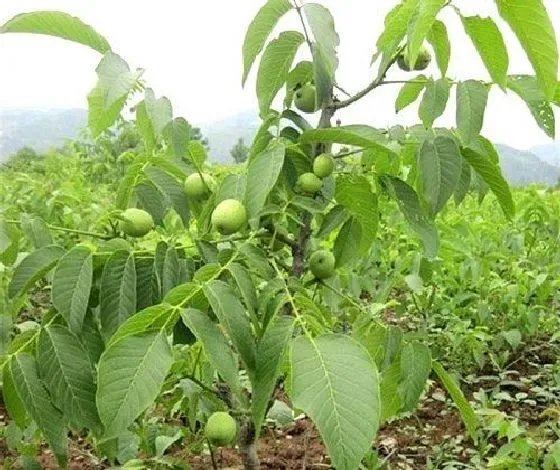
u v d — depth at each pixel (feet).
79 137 15.48
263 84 3.92
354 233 4.23
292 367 2.71
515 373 8.90
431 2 3.09
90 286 3.45
